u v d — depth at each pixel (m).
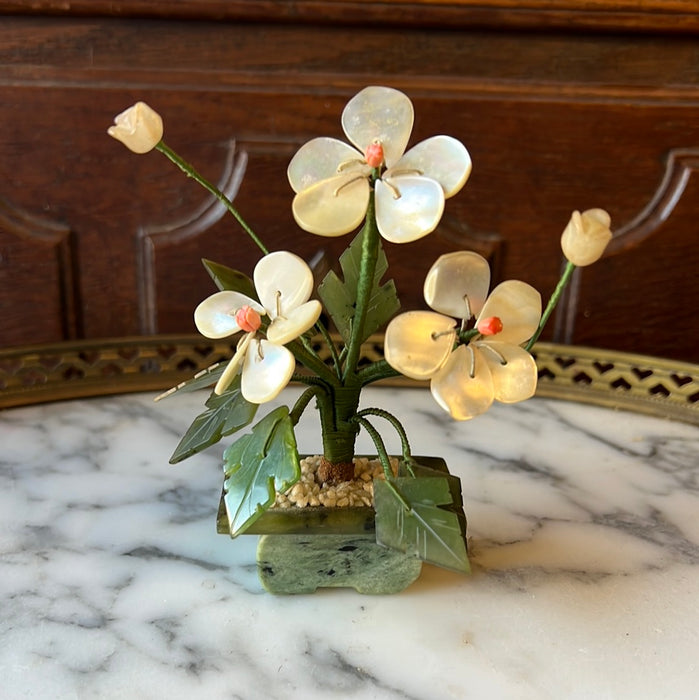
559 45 0.37
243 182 0.38
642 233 0.40
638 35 0.36
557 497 0.30
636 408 0.36
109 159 0.37
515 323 0.19
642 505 0.29
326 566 0.23
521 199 0.39
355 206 0.18
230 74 0.36
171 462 0.21
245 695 0.21
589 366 0.37
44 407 0.35
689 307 0.41
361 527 0.22
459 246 0.39
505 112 0.37
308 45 0.36
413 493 0.20
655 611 0.24
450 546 0.19
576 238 0.18
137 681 0.21
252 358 0.19
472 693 0.21
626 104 0.37
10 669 0.21
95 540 0.26
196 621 0.23
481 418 0.35
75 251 0.38
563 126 0.38
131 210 0.38
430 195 0.17
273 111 0.37
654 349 0.42
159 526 0.27
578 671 0.22
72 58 0.35
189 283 0.39
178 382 0.37
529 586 0.25
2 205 0.37
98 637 0.22
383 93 0.19
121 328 0.40
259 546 0.23
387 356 0.18
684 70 0.37
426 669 0.22
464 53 0.37
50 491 0.29
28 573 0.25
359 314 0.20
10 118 0.36
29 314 0.39
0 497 0.28
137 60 0.36
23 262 0.38
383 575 0.24
